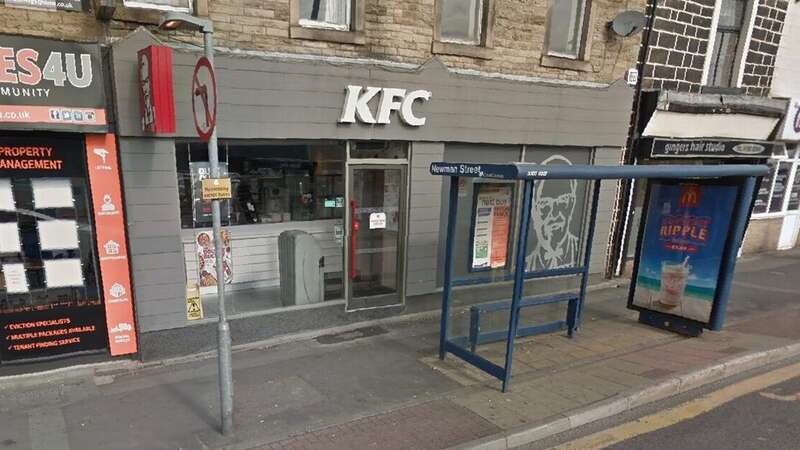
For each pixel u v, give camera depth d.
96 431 4.11
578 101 7.90
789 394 5.14
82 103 4.65
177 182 5.43
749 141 9.93
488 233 7.75
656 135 8.87
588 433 4.35
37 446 3.89
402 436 4.08
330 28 5.94
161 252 5.25
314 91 5.73
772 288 9.19
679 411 4.77
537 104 7.50
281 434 4.08
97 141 4.88
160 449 3.86
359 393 4.83
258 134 5.51
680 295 6.65
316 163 6.36
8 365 4.89
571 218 8.68
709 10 9.14
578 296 6.56
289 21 5.54
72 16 4.57
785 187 12.39
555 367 5.52
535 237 8.31
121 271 5.19
